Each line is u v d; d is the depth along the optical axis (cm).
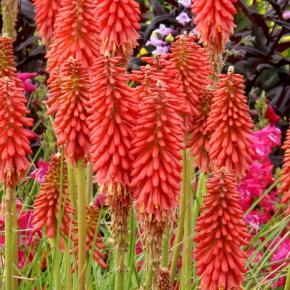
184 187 158
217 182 135
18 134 147
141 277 167
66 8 169
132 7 175
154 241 141
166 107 136
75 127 146
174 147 138
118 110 139
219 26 180
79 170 146
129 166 140
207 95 159
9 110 145
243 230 137
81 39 169
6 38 163
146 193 139
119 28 173
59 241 156
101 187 142
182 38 159
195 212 168
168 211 140
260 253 183
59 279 151
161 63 153
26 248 180
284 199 159
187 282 155
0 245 179
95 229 158
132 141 138
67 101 146
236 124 153
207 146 159
